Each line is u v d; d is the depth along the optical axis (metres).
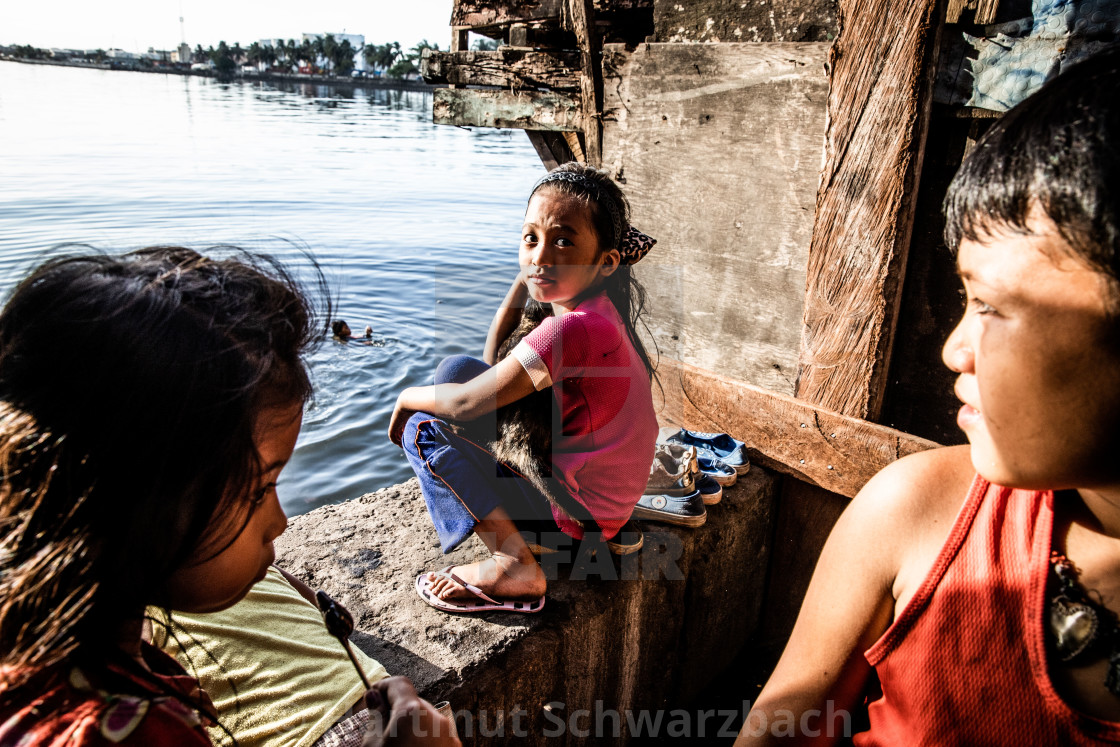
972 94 2.13
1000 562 0.86
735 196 2.69
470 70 3.71
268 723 1.35
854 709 1.08
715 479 2.52
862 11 2.17
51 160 17.84
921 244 2.39
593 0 3.16
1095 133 0.61
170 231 10.51
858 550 1.01
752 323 2.74
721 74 2.63
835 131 2.29
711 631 2.61
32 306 0.71
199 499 0.74
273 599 1.63
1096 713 0.79
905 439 2.30
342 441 5.08
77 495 0.69
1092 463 0.70
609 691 2.14
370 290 8.36
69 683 0.71
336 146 26.88
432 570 2.07
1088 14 1.90
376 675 1.54
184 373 0.71
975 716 0.86
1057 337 0.65
